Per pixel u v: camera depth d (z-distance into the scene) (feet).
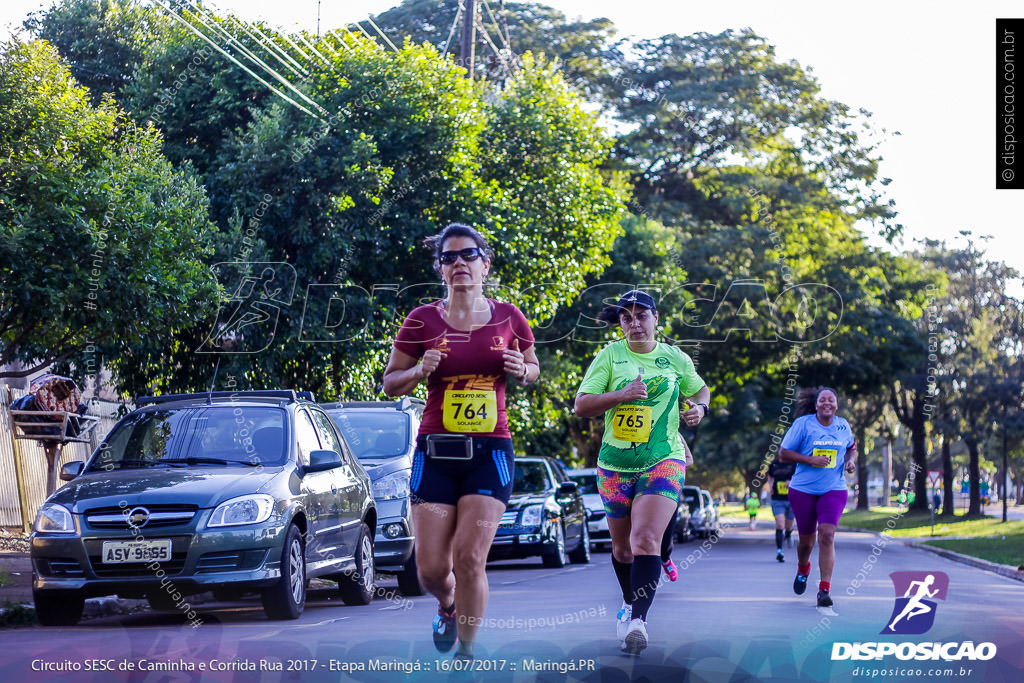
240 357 69.51
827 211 143.74
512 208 81.00
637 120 134.92
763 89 142.10
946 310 188.34
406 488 47.11
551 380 98.48
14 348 54.13
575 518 73.36
